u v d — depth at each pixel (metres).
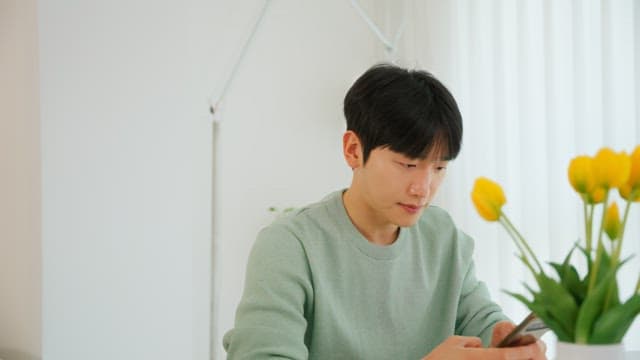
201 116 2.44
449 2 2.33
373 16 2.72
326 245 1.11
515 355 0.86
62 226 1.89
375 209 1.03
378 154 0.96
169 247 2.12
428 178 0.96
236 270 2.57
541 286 0.62
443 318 1.19
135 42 2.03
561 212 1.97
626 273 1.76
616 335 0.61
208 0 2.47
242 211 2.58
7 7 1.95
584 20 1.92
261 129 2.61
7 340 1.99
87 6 1.93
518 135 2.11
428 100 0.93
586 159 0.63
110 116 1.98
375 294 1.12
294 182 2.70
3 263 2.01
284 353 0.97
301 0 2.69
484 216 0.66
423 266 1.18
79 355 1.93
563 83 1.98
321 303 1.07
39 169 1.85
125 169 2.02
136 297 2.04
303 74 2.70
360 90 0.97
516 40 2.10
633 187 0.62
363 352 1.10
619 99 1.84
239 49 2.56
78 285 1.92
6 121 1.98
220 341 2.53
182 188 2.15
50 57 1.86
